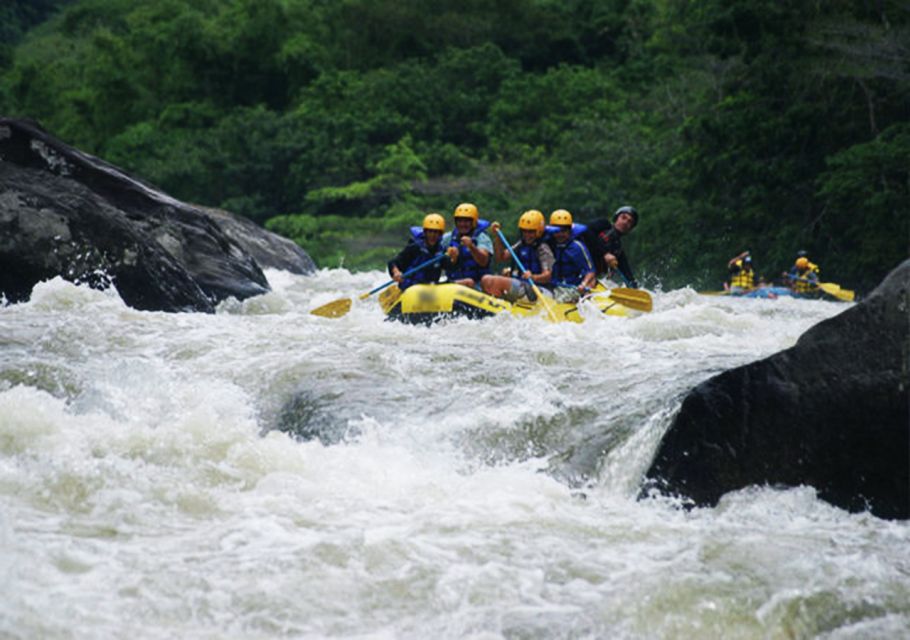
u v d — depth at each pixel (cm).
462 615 897
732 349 1898
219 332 1888
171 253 2719
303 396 1527
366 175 10862
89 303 2083
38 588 891
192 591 915
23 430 1312
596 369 1623
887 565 974
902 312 1148
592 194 8275
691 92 8800
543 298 2405
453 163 10406
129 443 1284
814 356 1188
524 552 1016
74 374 1583
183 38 13612
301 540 1031
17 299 2212
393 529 1068
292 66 13362
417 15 13375
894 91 6725
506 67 11962
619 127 8800
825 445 1166
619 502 1218
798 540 1045
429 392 1511
